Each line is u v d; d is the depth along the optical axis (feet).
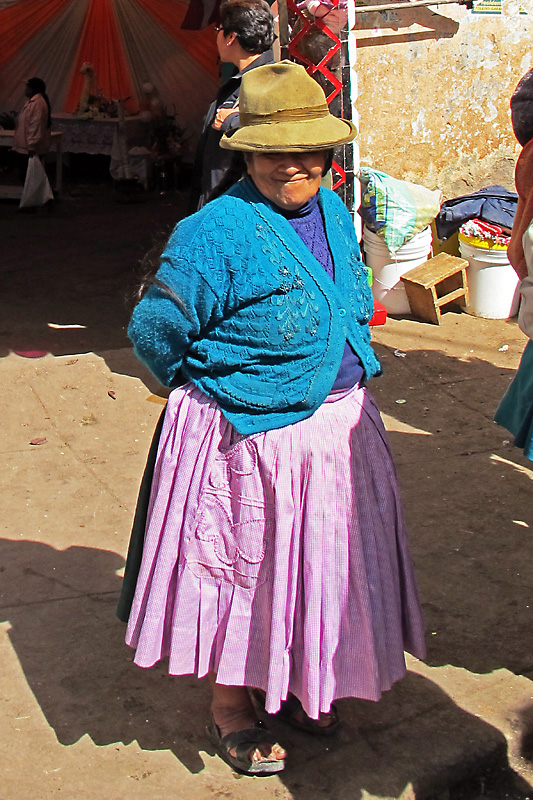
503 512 13.01
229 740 8.46
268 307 7.02
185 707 9.27
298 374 7.27
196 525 7.51
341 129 7.06
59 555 11.86
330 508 7.44
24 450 14.70
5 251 28.73
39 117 33.40
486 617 10.73
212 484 7.47
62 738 8.82
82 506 13.08
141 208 36.22
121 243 30.01
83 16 41.45
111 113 40.22
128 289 24.14
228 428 7.42
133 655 10.03
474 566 11.72
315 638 7.54
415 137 22.72
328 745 8.77
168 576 7.63
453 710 9.24
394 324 20.88
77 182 41.14
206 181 14.14
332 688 7.72
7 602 10.91
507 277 20.79
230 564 7.53
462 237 21.20
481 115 23.16
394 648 7.91
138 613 7.84
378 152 22.54
